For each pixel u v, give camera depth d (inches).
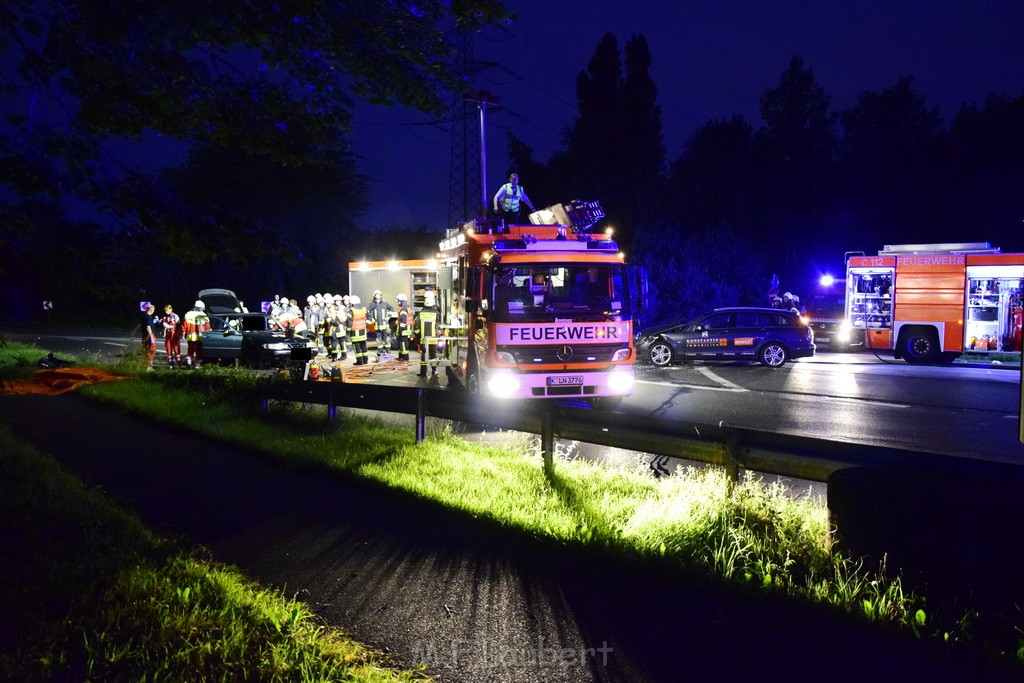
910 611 163.5
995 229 1512.1
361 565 200.5
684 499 229.8
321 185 1779.0
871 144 1780.3
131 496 270.5
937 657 147.9
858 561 179.3
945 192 1603.1
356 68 186.2
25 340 1224.8
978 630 156.9
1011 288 741.3
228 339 817.5
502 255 441.4
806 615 167.0
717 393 574.2
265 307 1055.6
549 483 276.7
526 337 439.5
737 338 735.1
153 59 165.6
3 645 149.1
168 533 227.3
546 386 442.6
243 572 195.8
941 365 768.3
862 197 1705.2
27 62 160.2
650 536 207.8
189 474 304.5
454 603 175.8
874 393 566.3
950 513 166.4
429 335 683.4
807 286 1523.1
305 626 161.9
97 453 344.2
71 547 208.1
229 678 140.9
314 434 384.8
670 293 1168.2
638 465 333.1
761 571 186.4
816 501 266.2
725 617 166.9
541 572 194.4
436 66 192.9
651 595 179.3
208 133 191.3
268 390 450.6
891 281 792.3
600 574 192.9
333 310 868.6
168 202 167.9
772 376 677.9
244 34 176.7
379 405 377.4
